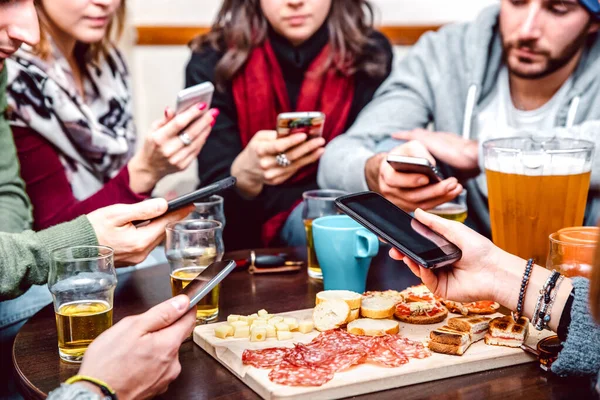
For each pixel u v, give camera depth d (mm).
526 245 1374
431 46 2244
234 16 2453
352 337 1081
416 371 994
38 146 1985
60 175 2025
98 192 1869
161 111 3953
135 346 958
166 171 1892
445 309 1223
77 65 2225
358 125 2178
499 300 1131
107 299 1119
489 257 1136
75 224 1363
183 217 1442
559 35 1783
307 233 1464
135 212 1354
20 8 1469
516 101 2021
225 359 1062
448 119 2152
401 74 2281
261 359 1012
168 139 1815
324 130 2510
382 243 1736
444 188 1503
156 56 3881
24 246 1326
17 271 1315
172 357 984
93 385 920
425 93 2209
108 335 973
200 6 3883
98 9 1998
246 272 1521
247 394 974
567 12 1763
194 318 1031
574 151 1303
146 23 3848
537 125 1943
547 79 1926
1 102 1739
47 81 2002
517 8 1817
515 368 1062
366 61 2510
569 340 1009
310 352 1013
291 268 1509
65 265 1095
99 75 2277
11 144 1766
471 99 2016
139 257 1410
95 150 2162
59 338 1098
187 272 1265
